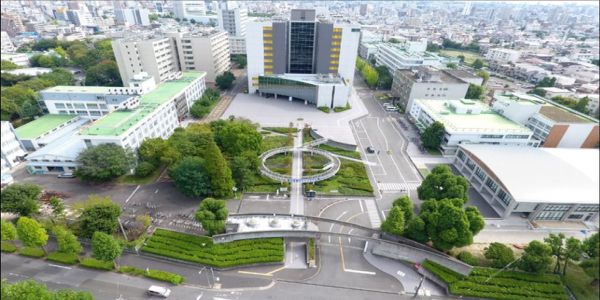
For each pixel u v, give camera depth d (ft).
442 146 320.29
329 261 192.65
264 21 447.01
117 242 178.40
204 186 231.09
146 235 204.95
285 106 450.71
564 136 305.94
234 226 203.41
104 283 173.88
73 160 269.23
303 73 496.64
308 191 250.37
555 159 250.37
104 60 538.06
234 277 179.42
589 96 453.58
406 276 184.44
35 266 184.24
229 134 285.43
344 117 417.49
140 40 450.30
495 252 179.73
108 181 263.08
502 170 239.30
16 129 327.47
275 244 198.29
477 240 209.87
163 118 330.95
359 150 330.34
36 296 137.90
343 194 254.68
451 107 362.33
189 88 404.98
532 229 220.64
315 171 281.13
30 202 205.98
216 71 552.41
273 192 254.27
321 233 200.54
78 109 366.02
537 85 566.36
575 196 213.87
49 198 240.12
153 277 175.83
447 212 180.14
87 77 499.51
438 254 183.73
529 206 220.84
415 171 293.84
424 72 431.02
